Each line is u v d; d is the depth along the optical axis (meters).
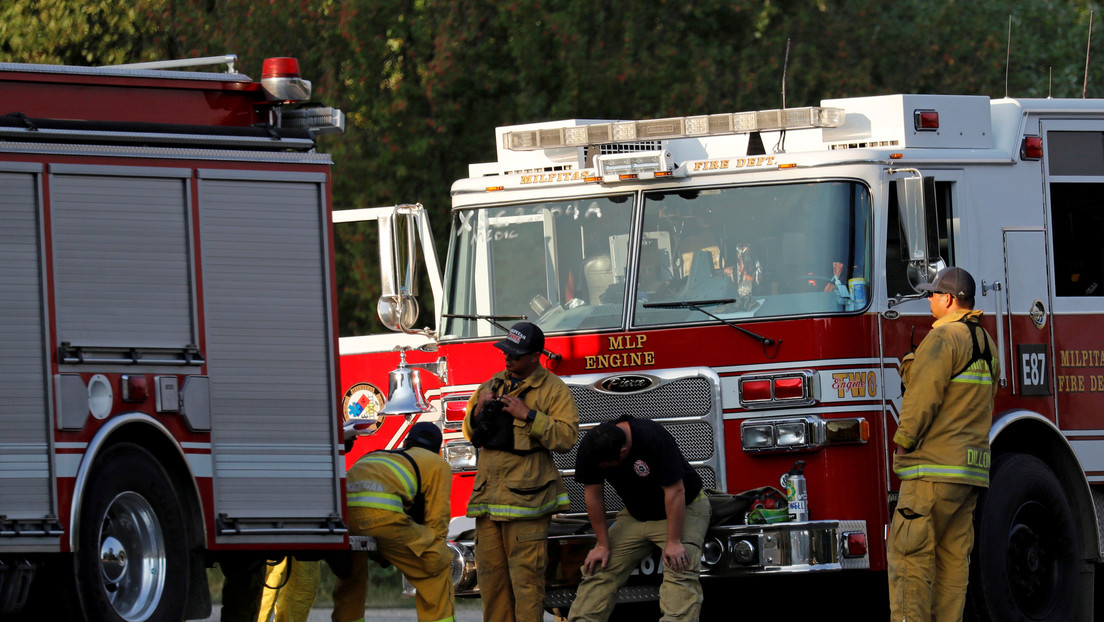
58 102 27.36
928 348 31.64
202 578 28.14
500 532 32.38
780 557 32.50
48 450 25.58
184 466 27.77
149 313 27.33
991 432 34.81
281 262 29.22
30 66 27.12
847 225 33.75
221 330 28.31
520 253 36.56
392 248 34.94
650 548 32.00
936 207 33.84
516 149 37.16
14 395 25.38
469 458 36.16
